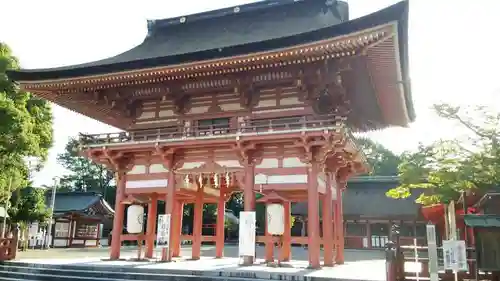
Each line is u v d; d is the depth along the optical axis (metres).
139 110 21.95
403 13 13.54
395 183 49.53
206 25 25.36
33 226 42.84
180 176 19.50
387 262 11.93
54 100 23.03
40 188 41.56
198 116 20.56
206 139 18.08
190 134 19.67
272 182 17.78
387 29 14.20
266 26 22.58
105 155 20.09
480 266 11.62
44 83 20.47
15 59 26.42
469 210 19.03
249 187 17.91
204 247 42.81
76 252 35.03
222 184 23.17
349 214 46.44
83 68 19.52
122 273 15.46
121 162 20.72
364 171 23.55
